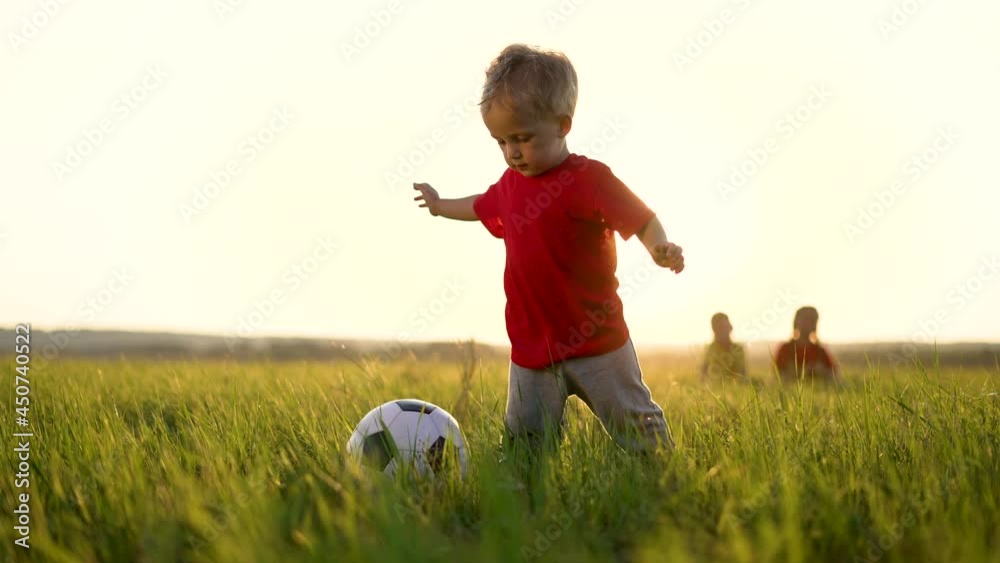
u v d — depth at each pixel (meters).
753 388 4.00
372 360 5.68
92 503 2.75
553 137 3.39
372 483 2.73
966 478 2.65
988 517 2.36
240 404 4.45
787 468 2.87
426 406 3.43
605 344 3.53
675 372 7.25
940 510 2.39
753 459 3.03
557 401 3.64
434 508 2.63
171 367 7.79
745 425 3.47
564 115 3.37
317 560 2.07
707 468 3.16
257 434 3.61
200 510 2.52
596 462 3.03
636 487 2.69
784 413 3.69
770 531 2.09
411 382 6.28
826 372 6.37
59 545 2.38
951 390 3.77
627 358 3.57
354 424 4.09
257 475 2.89
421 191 4.20
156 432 3.99
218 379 6.70
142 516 2.52
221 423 3.86
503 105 3.29
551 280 3.52
